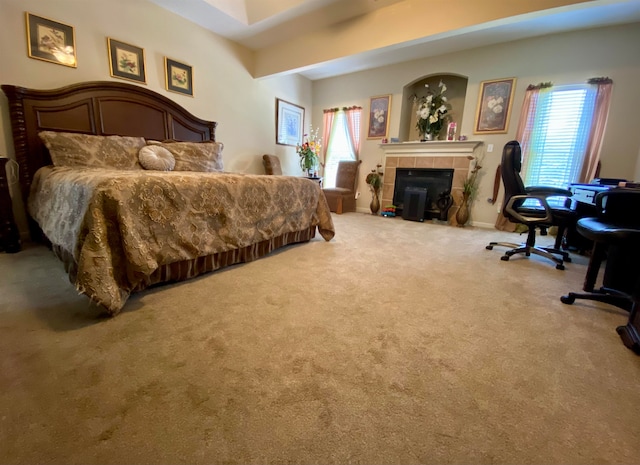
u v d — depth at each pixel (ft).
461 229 13.75
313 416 2.87
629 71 11.02
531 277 7.20
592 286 6.06
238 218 7.04
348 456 2.48
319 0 10.32
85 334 4.09
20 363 3.43
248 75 15.02
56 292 5.32
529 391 3.32
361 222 14.73
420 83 16.79
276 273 6.86
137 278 5.06
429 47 13.91
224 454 2.46
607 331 4.71
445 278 6.92
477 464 2.45
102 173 5.81
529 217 8.25
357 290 6.02
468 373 3.59
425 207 15.81
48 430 2.60
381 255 8.70
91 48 9.49
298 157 19.15
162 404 2.94
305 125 19.54
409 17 10.16
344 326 4.58
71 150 8.25
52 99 8.58
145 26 10.75
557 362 3.87
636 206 5.91
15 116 7.97
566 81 12.15
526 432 2.77
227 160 14.70
